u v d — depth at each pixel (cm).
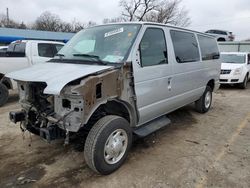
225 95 1017
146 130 441
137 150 462
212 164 414
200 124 617
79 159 425
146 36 431
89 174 381
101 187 350
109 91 359
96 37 448
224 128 590
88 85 331
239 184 359
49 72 364
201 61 612
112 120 367
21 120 421
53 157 432
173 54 494
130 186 352
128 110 407
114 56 397
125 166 403
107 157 371
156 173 385
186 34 561
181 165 409
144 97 422
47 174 381
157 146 482
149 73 427
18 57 815
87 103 332
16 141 497
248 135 546
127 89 389
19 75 383
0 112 704
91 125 387
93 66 369
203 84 646
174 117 667
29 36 2945
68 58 429
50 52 910
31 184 356
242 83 1187
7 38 2631
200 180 368
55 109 352
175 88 509
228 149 472
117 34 433
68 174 381
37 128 396
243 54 1301
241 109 773
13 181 363
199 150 466
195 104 699
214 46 711
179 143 498
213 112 727
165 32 483
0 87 759
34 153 446
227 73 1178
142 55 418
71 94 330
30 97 387
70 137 381
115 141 378
